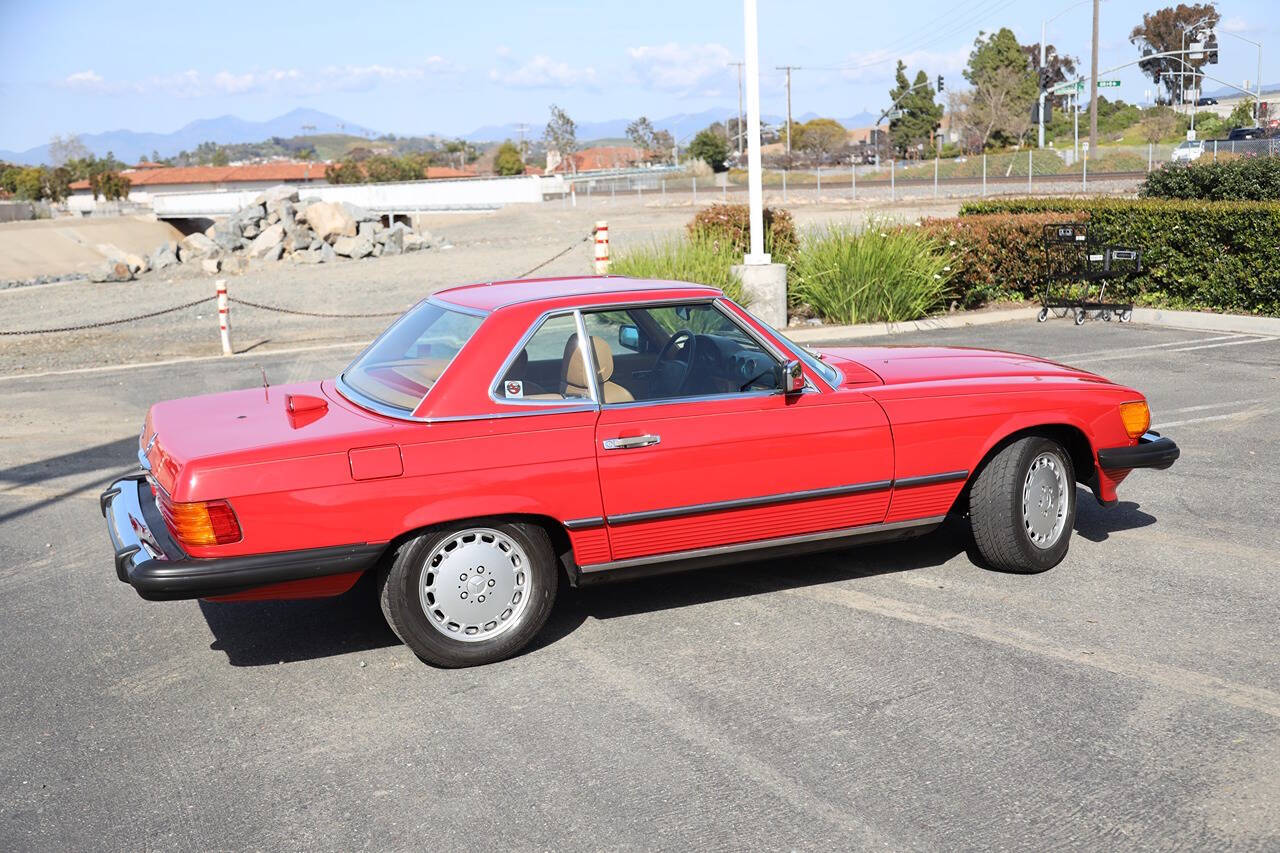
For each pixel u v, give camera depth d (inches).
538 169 5698.8
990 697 166.6
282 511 167.9
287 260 1349.7
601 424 183.2
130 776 153.6
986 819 134.4
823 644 188.5
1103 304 560.1
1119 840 129.3
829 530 203.0
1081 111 4158.5
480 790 145.6
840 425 197.2
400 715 168.7
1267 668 173.6
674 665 182.7
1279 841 128.3
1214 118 3348.9
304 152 7249.0
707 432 188.5
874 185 2320.4
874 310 563.5
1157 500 267.1
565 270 1012.5
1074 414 215.9
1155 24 4384.8
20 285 1517.0
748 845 130.6
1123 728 155.9
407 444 173.3
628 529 187.3
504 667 184.9
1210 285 557.9
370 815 140.7
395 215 2449.6
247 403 204.8
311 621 210.4
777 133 5339.6
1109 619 195.5
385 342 208.5
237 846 134.9
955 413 205.6
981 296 615.2
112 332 748.6
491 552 182.7
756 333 198.1
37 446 380.5
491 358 179.9
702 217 621.9
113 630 209.9
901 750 151.8
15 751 162.1
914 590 213.0
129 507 195.5
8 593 233.6
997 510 213.5
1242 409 356.2
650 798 141.8
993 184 1990.7
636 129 5497.1
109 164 6712.6
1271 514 252.4
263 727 167.0
